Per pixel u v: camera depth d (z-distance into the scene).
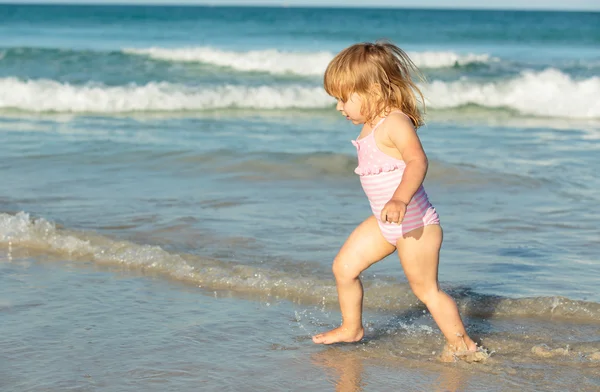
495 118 15.38
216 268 4.84
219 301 4.32
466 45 39.78
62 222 6.04
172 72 21.09
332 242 5.57
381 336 3.82
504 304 4.23
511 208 6.86
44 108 15.08
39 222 5.83
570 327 3.92
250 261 5.05
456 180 8.00
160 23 60.38
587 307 4.14
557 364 3.43
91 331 3.78
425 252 3.37
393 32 48.94
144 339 3.69
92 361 3.38
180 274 4.80
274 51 23.70
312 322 4.00
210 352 3.54
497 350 3.62
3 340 3.62
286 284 4.55
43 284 4.59
